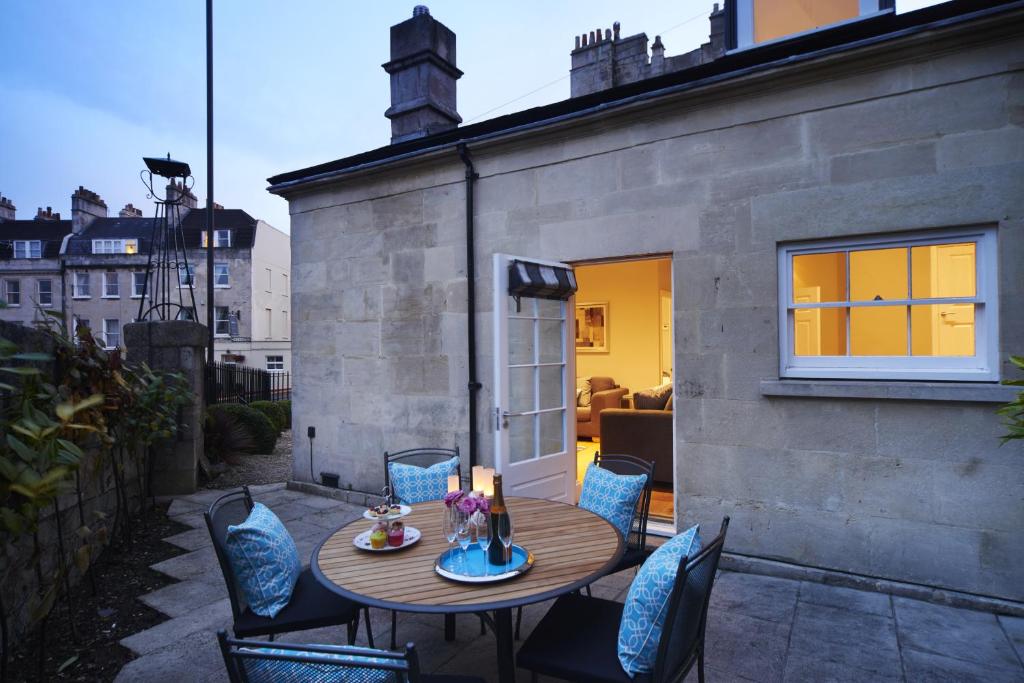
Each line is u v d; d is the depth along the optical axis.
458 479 2.39
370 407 5.31
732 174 3.54
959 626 2.71
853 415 3.19
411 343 5.05
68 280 23.59
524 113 4.25
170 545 4.15
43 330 3.24
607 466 3.20
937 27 2.88
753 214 3.47
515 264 3.82
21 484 2.12
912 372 3.11
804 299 3.67
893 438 3.09
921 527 3.03
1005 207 2.86
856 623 2.75
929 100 3.01
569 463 4.44
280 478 6.42
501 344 3.71
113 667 2.54
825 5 3.78
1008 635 2.61
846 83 3.21
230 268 23.28
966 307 3.35
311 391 5.73
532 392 4.19
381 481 5.23
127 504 4.55
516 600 1.72
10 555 2.66
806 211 3.32
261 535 2.14
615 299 8.74
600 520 2.54
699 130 3.65
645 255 3.93
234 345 22.36
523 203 4.41
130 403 4.00
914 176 3.05
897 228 3.09
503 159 4.50
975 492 2.91
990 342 2.93
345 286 5.47
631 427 5.46
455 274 4.78
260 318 23.81
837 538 3.23
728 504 3.54
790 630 2.69
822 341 3.90
